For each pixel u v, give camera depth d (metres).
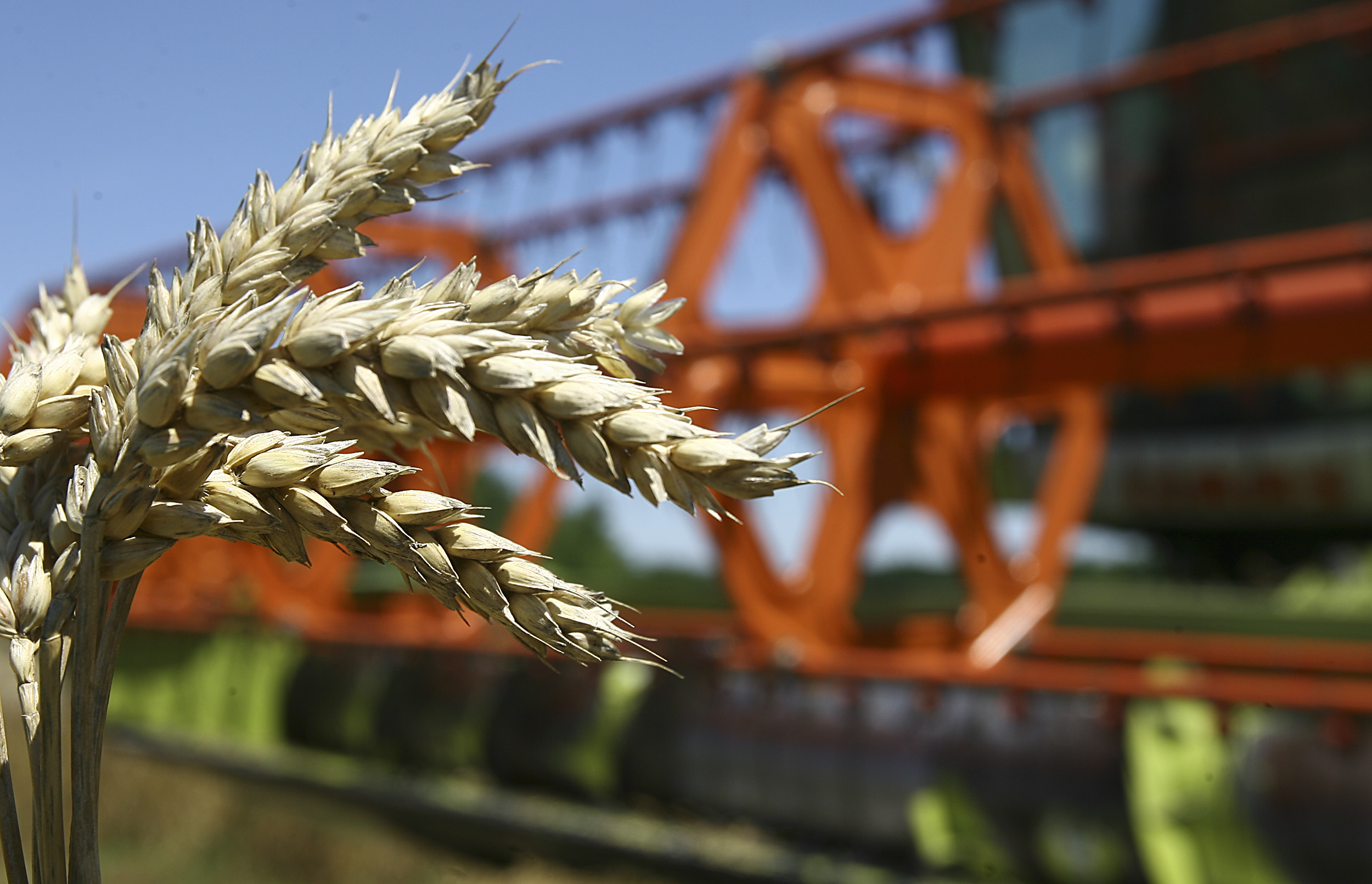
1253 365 4.95
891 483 6.46
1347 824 3.85
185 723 7.96
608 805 5.99
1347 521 12.17
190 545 9.09
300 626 7.99
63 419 0.47
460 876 6.95
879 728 5.08
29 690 0.43
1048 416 9.57
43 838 0.43
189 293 0.46
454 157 0.51
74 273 0.61
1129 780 4.32
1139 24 11.35
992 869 4.69
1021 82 12.19
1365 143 10.65
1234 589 14.25
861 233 7.57
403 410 0.41
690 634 6.74
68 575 0.43
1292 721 4.05
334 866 7.29
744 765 5.46
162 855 7.43
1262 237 11.49
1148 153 11.58
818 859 5.17
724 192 7.29
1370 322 4.61
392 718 6.93
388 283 0.44
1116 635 10.33
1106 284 5.14
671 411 0.42
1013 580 8.27
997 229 11.77
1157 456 12.75
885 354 6.02
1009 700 4.77
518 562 0.42
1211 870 4.11
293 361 0.41
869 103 7.93
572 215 10.74
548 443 0.41
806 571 6.37
